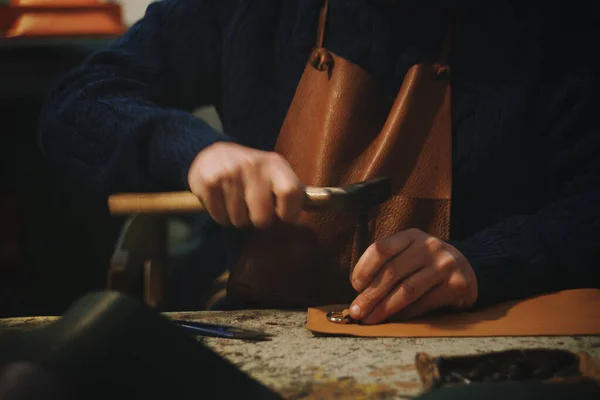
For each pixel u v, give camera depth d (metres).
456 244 0.97
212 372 0.54
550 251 1.00
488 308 0.93
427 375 0.60
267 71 1.26
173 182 1.03
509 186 1.18
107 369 0.50
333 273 1.10
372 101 1.10
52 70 2.41
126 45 1.35
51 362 0.49
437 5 1.17
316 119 1.10
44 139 1.26
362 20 1.18
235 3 1.32
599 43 1.19
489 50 1.18
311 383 0.64
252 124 1.27
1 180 2.59
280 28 1.25
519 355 0.63
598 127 1.18
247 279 1.11
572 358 0.63
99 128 1.18
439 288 0.89
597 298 0.95
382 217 1.08
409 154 1.08
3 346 0.51
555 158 1.19
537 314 0.89
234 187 0.84
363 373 0.67
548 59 1.19
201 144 1.01
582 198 1.09
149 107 1.20
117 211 1.11
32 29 2.34
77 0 2.37
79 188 2.62
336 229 1.08
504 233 1.02
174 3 1.36
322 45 1.19
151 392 0.51
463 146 1.16
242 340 0.79
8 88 2.39
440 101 1.09
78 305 0.54
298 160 1.11
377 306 0.86
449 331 0.82
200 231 2.30
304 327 0.85
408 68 1.17
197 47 1.35
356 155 1.09
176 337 0.54
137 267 1.20
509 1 1.18
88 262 2.66
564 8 1.20
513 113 1.16
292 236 1.09
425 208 1.08
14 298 2.58
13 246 2.60
